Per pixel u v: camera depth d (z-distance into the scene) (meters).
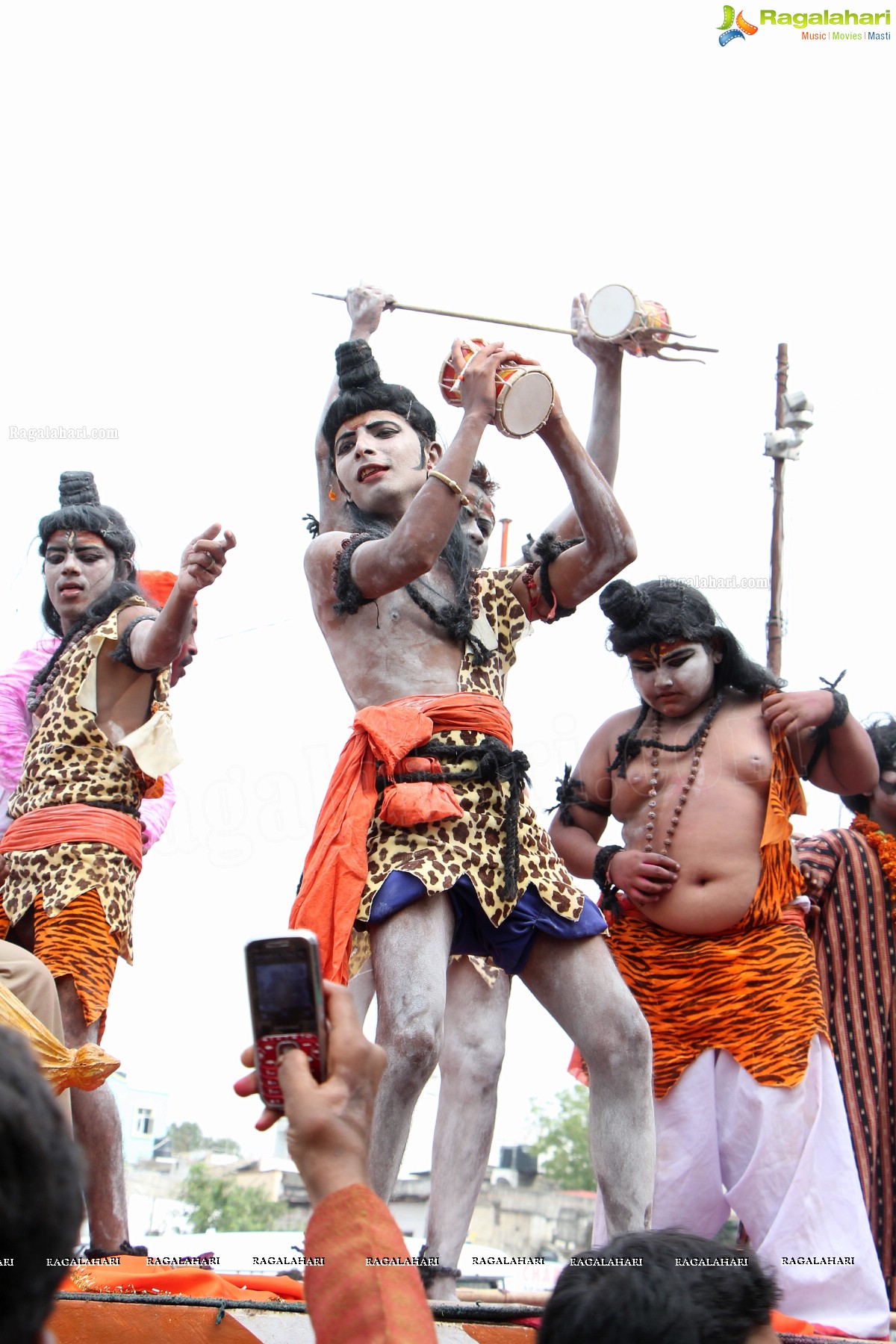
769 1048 5.56
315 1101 2.14
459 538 4.96
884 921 6.26
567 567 4.93
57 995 4.72
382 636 4.74
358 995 5.46
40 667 6.10
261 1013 2.21
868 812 6.63
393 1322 2.01
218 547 5.07
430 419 5.20
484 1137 4.96
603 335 5.38
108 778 5.44
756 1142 5.50
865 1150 5.95
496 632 4.94
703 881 5.77
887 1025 6.15
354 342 5.14
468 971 5.14
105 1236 4.87
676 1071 5.66
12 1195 1.50
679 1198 5.58
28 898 5.25
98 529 5.96
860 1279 5.26
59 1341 3.52
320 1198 2.11
